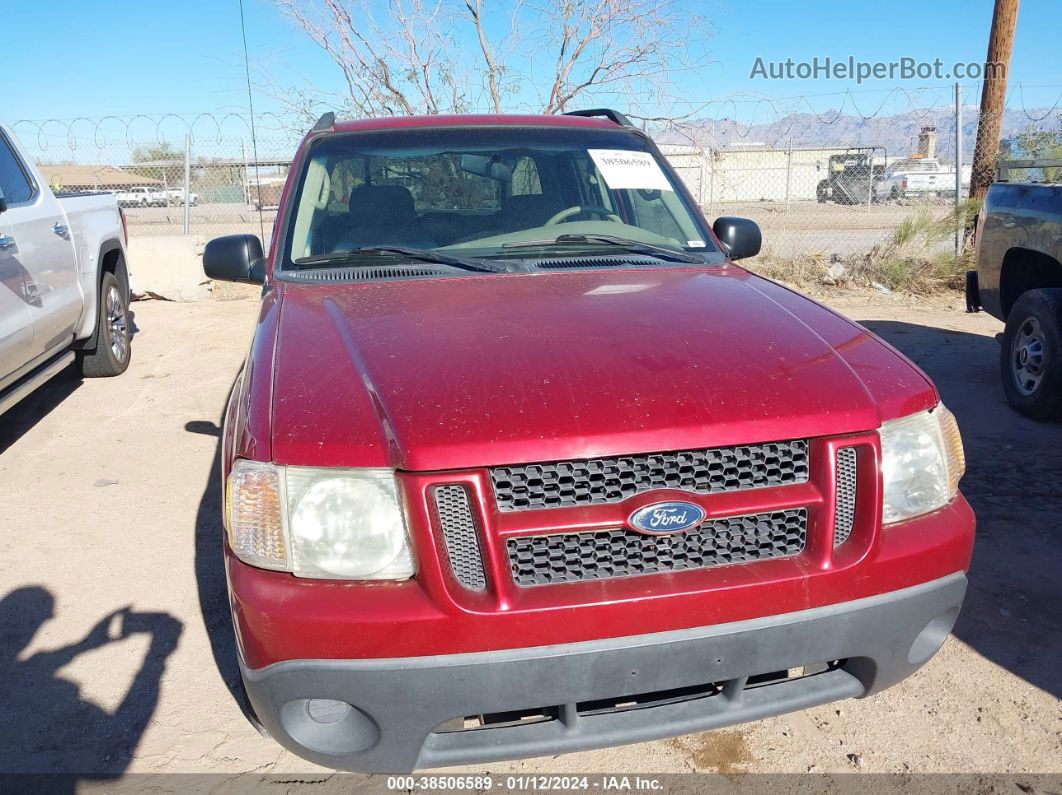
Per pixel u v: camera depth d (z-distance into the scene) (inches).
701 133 449.4
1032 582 134.6
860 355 92.0
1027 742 100.2
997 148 422.0
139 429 219.6
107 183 652.7
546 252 128.7
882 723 104.2
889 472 84.0
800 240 465.4
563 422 76.8
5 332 180.2
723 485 78.9
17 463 197.5
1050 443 194.1
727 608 77.8
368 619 74.0
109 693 113.1
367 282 118.3
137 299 391.5
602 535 77.2
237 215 656.4
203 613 132.3
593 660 75.9
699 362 86.3
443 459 74.3
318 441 77.9
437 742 79.6
